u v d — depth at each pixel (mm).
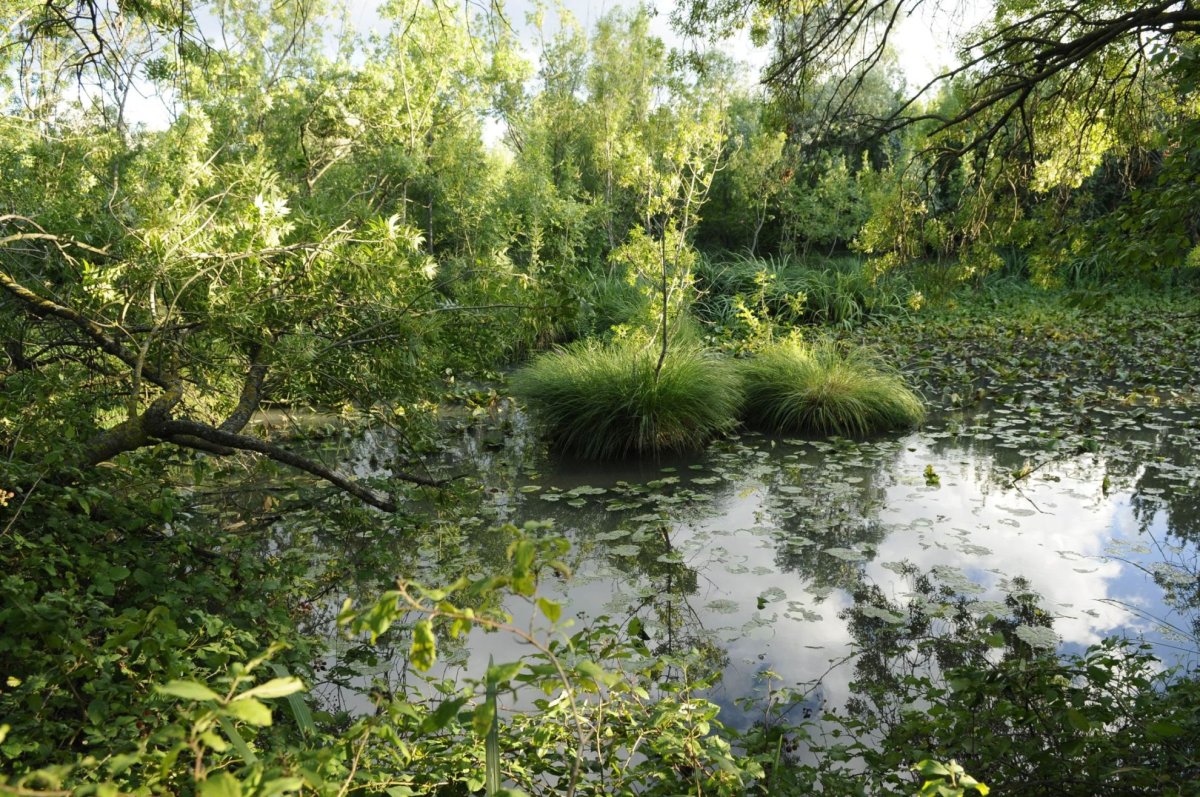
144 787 1253
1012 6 5531
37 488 2852
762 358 8617
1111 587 4059
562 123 19125
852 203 18156
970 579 4203
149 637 1979
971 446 6969
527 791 2117
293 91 13094
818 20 5711
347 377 4371
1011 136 5832
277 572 3582
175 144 6195
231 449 4062
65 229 3951
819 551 4648
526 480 6293
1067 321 13336
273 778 1093
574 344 8703
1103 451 6559
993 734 2352
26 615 2023
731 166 18203
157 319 3844
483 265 4879
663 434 7039
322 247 3918
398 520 4227
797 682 3158
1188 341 10992
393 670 3250
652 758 2334
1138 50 5164
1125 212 3623
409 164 13328
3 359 3984
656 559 4551
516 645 3451
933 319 14383
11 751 1675
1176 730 1921
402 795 1592
